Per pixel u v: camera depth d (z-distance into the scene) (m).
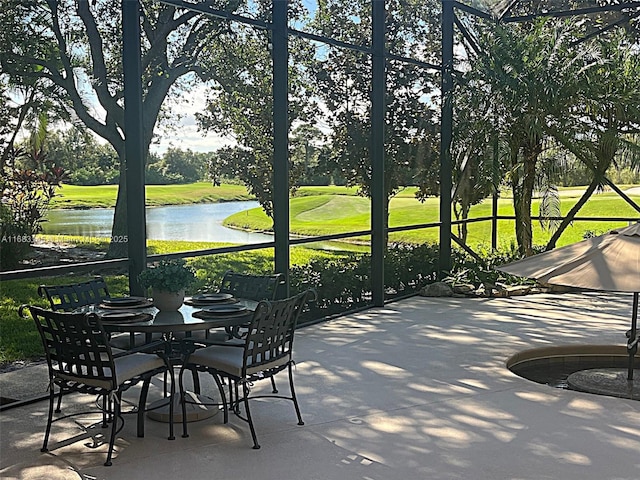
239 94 6.99
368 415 4.74
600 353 6.76
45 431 4.48
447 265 10.38
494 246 11.86
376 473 3.79
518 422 4.59
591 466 3.87
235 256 7.01
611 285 4.71
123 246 5.98
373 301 8.93
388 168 9.17
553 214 10.69
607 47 9.98
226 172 6.90
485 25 10.39
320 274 8.12
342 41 8.25
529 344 6.80
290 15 7.56
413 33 9.56
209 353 4.53
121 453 4.09
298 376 5.70
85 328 3.96
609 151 10.00
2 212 5.14
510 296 9.71
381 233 8.87
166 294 4.61
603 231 11.02
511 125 9.90
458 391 5.28
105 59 5.88
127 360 4.34
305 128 7.77
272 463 3.93
